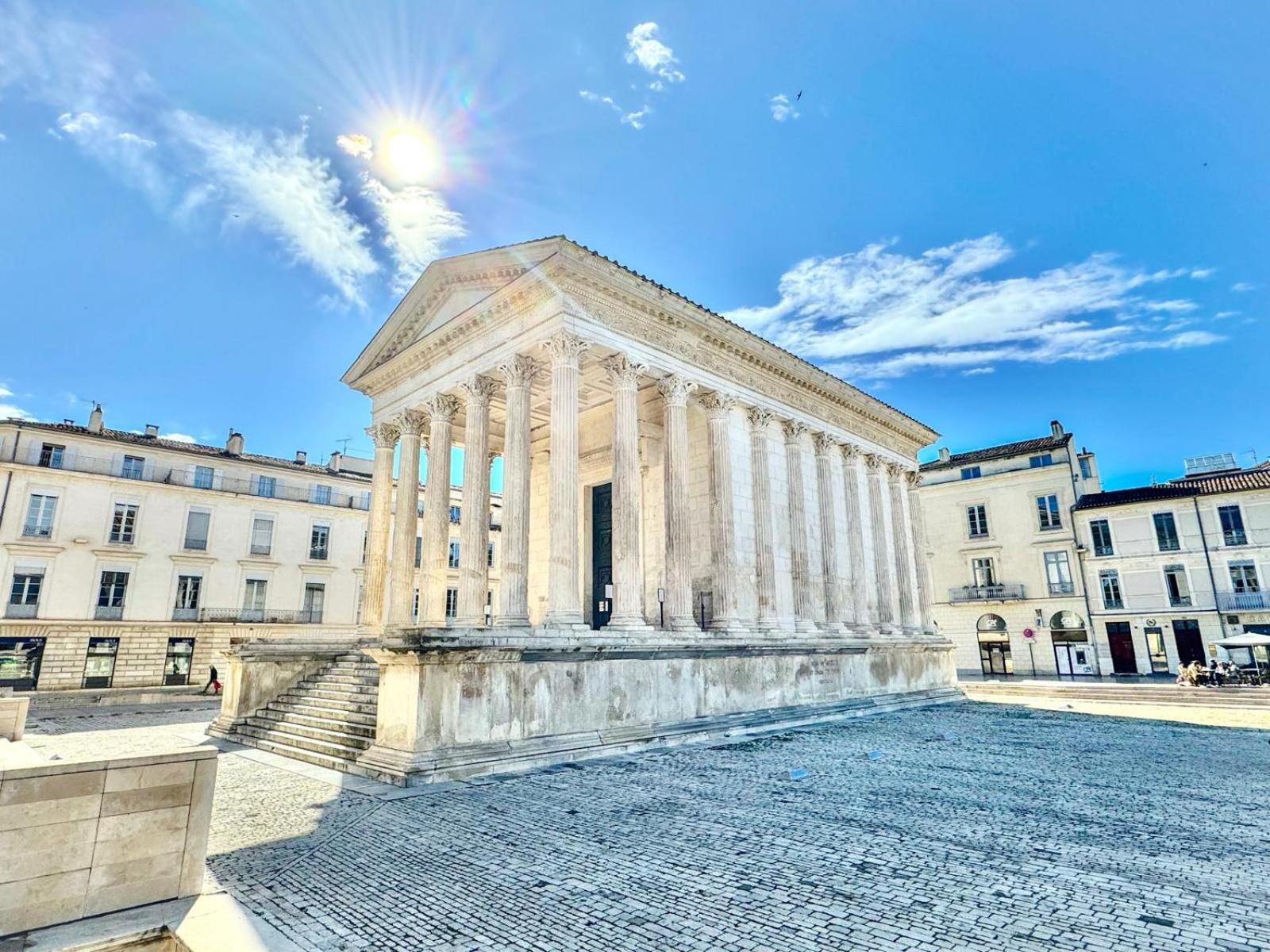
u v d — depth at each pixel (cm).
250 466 4153
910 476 3147
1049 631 4034
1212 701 2427
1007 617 4184
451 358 2059
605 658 1459
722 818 861
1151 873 645
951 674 2864
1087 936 506
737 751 1405
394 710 1191
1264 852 706
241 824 853
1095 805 921
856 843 750
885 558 2756
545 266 1683
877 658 2434
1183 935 505
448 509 2083
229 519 4006
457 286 2031
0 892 505
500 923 544
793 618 2233
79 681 3466
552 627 1480
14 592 3375
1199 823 827
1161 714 2153
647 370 1866
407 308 2189
